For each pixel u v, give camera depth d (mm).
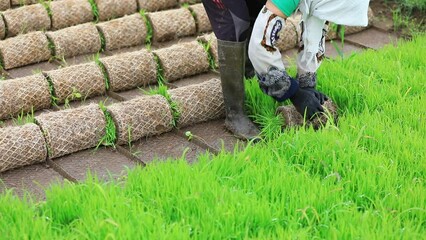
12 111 4664
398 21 5820
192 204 3768
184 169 3998
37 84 4727
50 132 4273
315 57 4305
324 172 4070
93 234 3549
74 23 5727
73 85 4820
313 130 4277
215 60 5207
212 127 4578
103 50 5484
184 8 5727
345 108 4598
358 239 3516
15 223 3656
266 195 3857
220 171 4043
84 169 4238
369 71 4945
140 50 5137
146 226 3590
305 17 4223
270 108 4602
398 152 4148
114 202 3760
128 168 4062
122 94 4949
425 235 3602
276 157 4172
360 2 4102
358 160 4078
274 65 4191
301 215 3721
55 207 3789
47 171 4242
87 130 4344
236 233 3600
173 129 4562
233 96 4434
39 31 5352
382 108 4602
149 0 5934
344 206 3756
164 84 5074
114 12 5840
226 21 4238
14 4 5941
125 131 4383
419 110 4535
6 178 4176
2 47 5191
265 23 4098
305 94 4305
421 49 5219
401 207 3785
